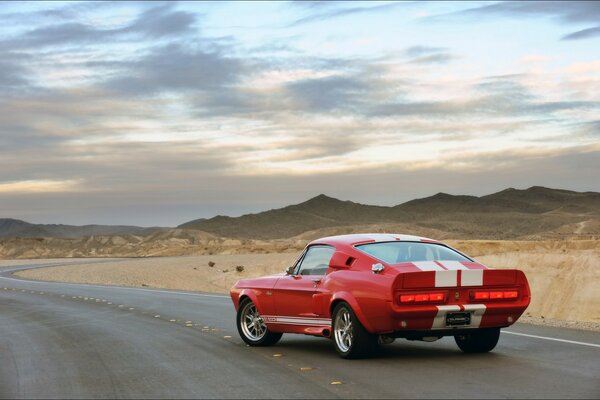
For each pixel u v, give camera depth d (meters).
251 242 149.88
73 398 8.29
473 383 8.38
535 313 26.70
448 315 9.68
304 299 10.98
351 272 10.32
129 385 8.95
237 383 8.82
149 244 175.50
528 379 8.53
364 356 10.24
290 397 7.91
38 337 14.30
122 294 27.11
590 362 9.62
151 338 13.51
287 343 12.33
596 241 63.28
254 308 12.17
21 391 8.79
